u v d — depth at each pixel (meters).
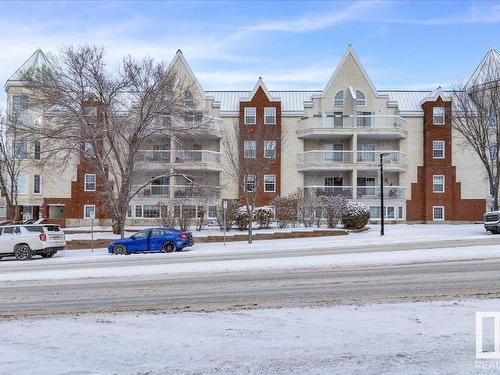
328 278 12.91
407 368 5.24
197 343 6.48
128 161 30.19
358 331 6.90
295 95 49.34
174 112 30.16
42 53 42.38
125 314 8.87
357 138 45.66
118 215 31.53
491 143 36.59
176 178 44.47
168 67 32.03
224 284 12.38
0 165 36.31
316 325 7.36
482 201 44.56
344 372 5.15
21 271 17.47
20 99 38.72
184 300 10.29
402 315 7.91
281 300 9.97
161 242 25.31
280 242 28.69
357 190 44.09
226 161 42.59
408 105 48.12
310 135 44.66
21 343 6.74
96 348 6.34
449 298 9.56
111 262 20.52
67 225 42.81
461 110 37.47
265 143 38.78
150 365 5.56
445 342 6.23
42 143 35.84
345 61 46.62
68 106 28.69
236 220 35.03
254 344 6.36
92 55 30.30
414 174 45.56
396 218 44.03
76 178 44.25
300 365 5.42
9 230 23.67
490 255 16.97
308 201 36.03
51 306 10.09
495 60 36.19
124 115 30.22
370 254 18.77
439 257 16.78
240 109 45.19
